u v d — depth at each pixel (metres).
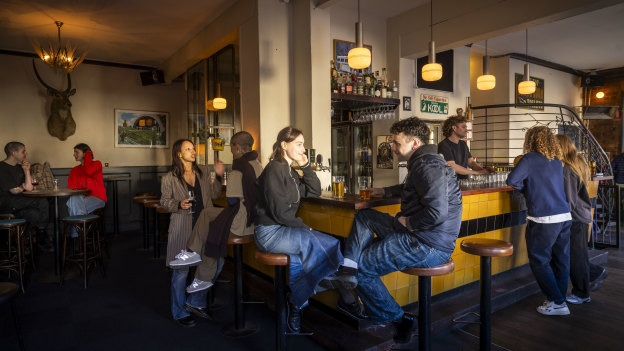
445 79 6.23
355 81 5.19
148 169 7.21
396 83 5.65
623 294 3.44
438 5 5.07
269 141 4.25
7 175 4.64
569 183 3.10
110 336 2.67
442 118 6.18
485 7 4.56
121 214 6.93
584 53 7.60
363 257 2.17
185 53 6.00
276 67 4.28
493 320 2.90
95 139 6.80
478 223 3.22
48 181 5.23
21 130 6.16
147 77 6.95
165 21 5.02
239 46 4.51
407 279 2.74
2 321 2.94
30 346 2.53
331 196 2.82
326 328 2.58
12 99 6.09
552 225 2.85
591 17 5.65
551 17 4.03
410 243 2.02
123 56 6.64
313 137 4.19
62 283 3.80
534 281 3.46
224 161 5.42
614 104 8.95
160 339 2.63
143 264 4.60
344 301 2.46
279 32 4.30
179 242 2.91
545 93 8.34
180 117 7.68
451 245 2.03
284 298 2.21
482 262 2.29
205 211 2.79
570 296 3.24
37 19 4.83
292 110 4.43
